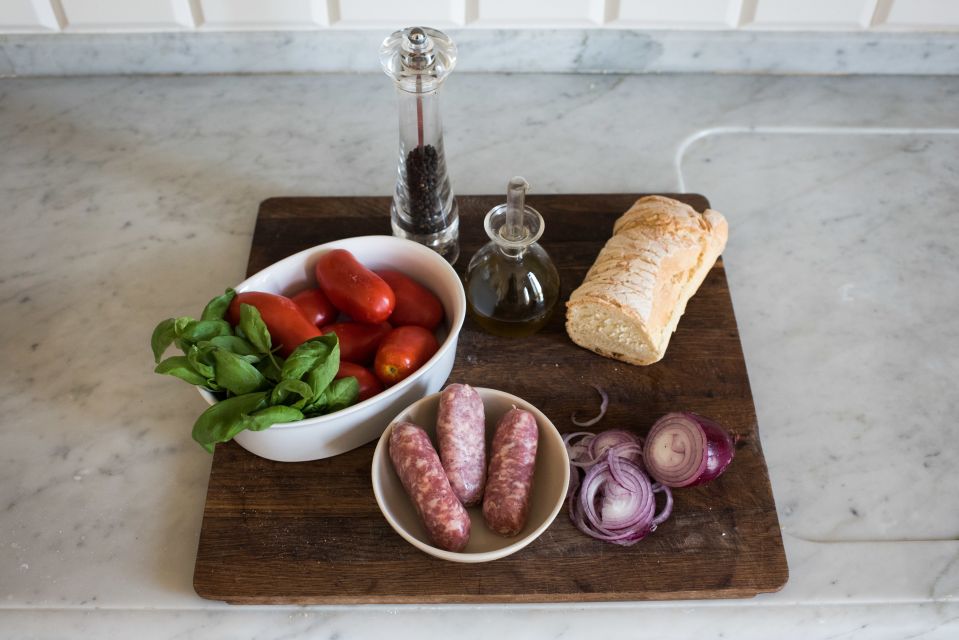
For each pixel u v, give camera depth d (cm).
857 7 126
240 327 85
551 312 99
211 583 80
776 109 130
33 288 107
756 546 83
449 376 96
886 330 104
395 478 84
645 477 87
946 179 121
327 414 82
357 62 134
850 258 112
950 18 127
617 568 81
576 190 118
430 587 80
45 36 129
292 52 132
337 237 109
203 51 131
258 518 85
